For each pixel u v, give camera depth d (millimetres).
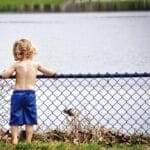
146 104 18016
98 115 16484
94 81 21719
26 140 11953
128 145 12352
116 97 19094
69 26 79812
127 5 139750
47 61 34688
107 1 144375
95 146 11734
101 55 39062
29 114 11914
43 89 19594
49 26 79312
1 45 48438
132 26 76812
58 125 14570
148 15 108375
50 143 11812
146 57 36344
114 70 29828
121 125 15000
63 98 18484
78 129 13062
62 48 45625
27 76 12000
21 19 101750
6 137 12789
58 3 151125
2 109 15086
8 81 16516
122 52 41156
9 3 150750
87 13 132000
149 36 58594
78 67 31484
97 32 67125
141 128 15141
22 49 12078
